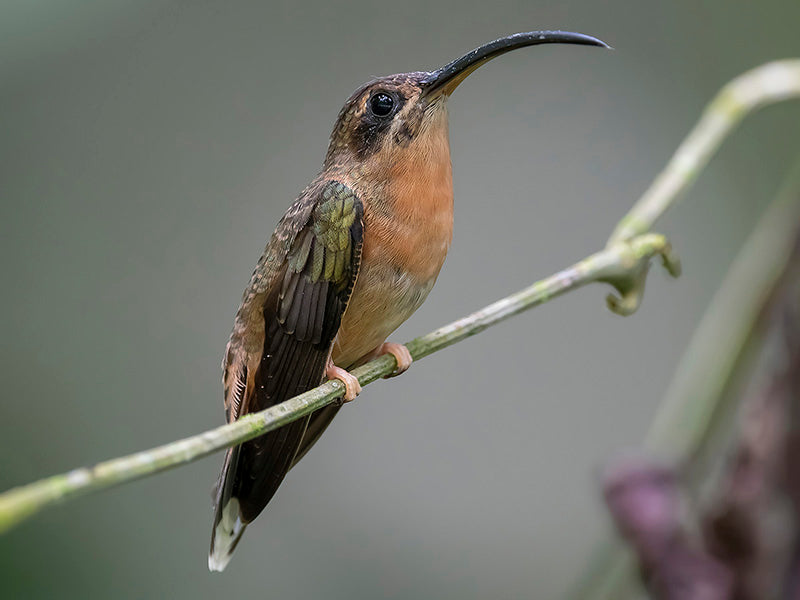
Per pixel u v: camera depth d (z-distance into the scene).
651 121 11.76
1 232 10.46
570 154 11.59
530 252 11.11
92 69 11.10
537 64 12.09
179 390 10.09
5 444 9.54
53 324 10.27
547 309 11.10
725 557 4.04
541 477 10.18
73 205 10.80
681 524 4.20
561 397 10.64
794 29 11.79
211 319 10.52
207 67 11.60
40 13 10.09
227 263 10.80
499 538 9.93
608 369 10.77
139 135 11.17
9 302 10.33
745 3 11.98
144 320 10.43
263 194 11.18
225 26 11.86
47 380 9.94
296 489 10.00
